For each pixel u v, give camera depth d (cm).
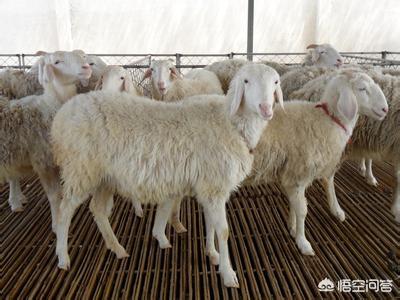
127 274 121
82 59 138
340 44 424
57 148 112
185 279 118
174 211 141
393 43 417
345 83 124
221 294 113
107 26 431
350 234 142
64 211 117
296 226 133
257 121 109
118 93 114
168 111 110
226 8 429
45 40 421
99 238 142
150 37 437
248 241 138
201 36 438
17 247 136
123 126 106
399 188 151
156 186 108
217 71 233
